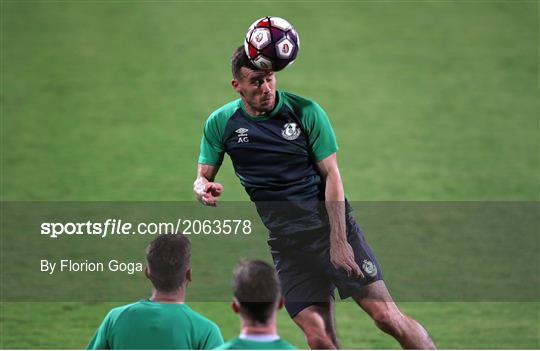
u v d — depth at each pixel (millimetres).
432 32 58688
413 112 49500
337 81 52812
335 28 59250
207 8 61812
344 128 47656
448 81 53000
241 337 16438
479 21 60062
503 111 49625
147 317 18281
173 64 54750
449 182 41875
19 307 30000
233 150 22094
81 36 58000
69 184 41406
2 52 55781
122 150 45188
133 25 59500
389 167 43500
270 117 21641
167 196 40156
